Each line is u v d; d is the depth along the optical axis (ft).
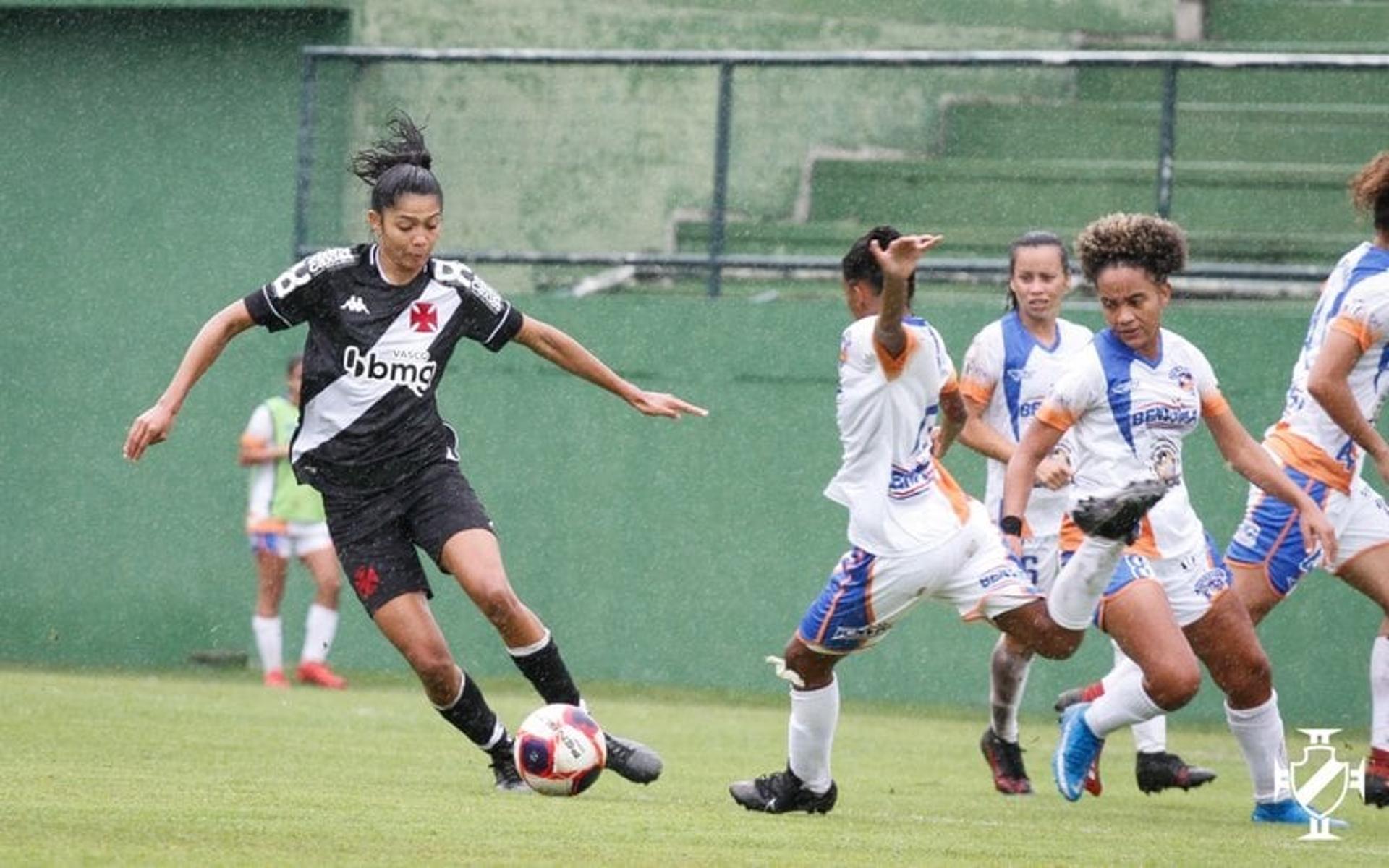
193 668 180.14
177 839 66.39
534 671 86.12
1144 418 83.97
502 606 83.76
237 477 180.55
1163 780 97.86
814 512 163.94
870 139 191.31
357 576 84.89
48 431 185.98
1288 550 94.58
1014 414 100.32
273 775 91.81
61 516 185.26
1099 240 83.56
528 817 76.23
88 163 186.91
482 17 188.44
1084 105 191.83
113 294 185.68
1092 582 77.56
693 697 163.22
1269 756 87.25
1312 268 155.33
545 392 169.78
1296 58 152.66
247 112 183.52
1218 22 206.69
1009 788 99.04
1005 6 197.77
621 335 168.45
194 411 181.78
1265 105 192.34
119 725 118.32
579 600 168.86
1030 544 97.96
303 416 85.40
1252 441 85.30
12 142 188.85
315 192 178.50
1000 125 192.75
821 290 175.73
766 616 164.86
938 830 78.13
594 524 168.66
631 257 168.55
